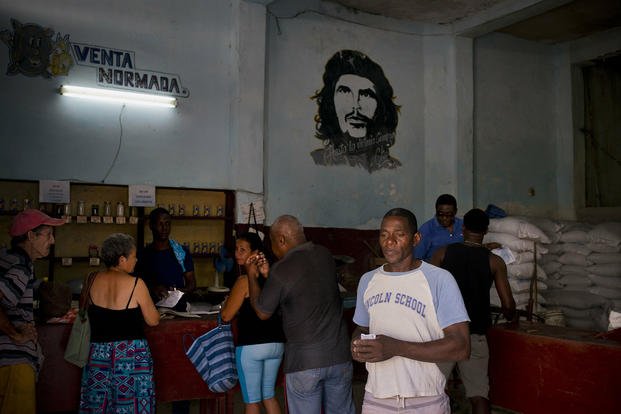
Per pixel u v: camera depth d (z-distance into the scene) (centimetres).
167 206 617
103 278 347
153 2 597
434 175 772
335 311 329
